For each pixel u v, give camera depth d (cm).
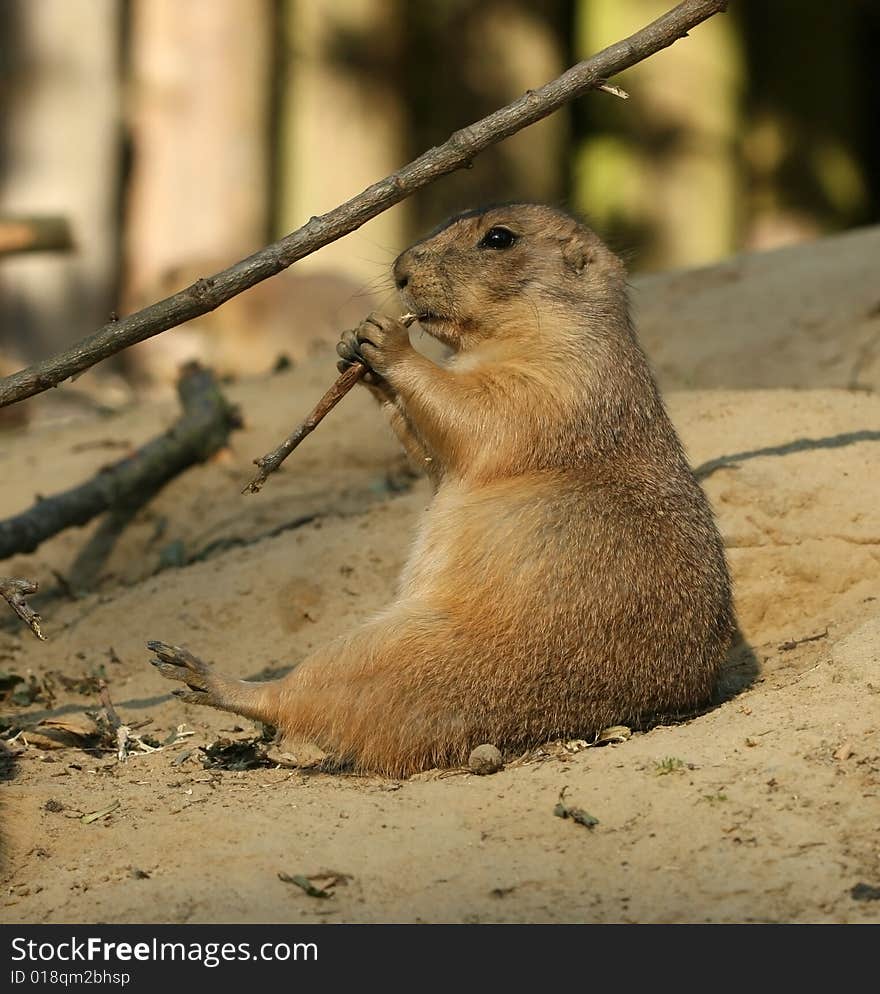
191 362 1708
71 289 2844
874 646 941
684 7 921
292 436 1001
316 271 2844
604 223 3578
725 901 711
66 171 2833
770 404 1355
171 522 1516
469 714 931
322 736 950
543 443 1012
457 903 728
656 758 852
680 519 1005
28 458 1731
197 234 2989
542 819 805
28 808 874
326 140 3216
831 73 3650
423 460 1075
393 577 1245
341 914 726
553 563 948
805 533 1168
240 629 1230
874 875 717
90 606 1350
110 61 2861
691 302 1750
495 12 3441
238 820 837
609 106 3600
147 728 1099
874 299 1623
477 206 1162
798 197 3634
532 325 1055
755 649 1110
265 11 3014
